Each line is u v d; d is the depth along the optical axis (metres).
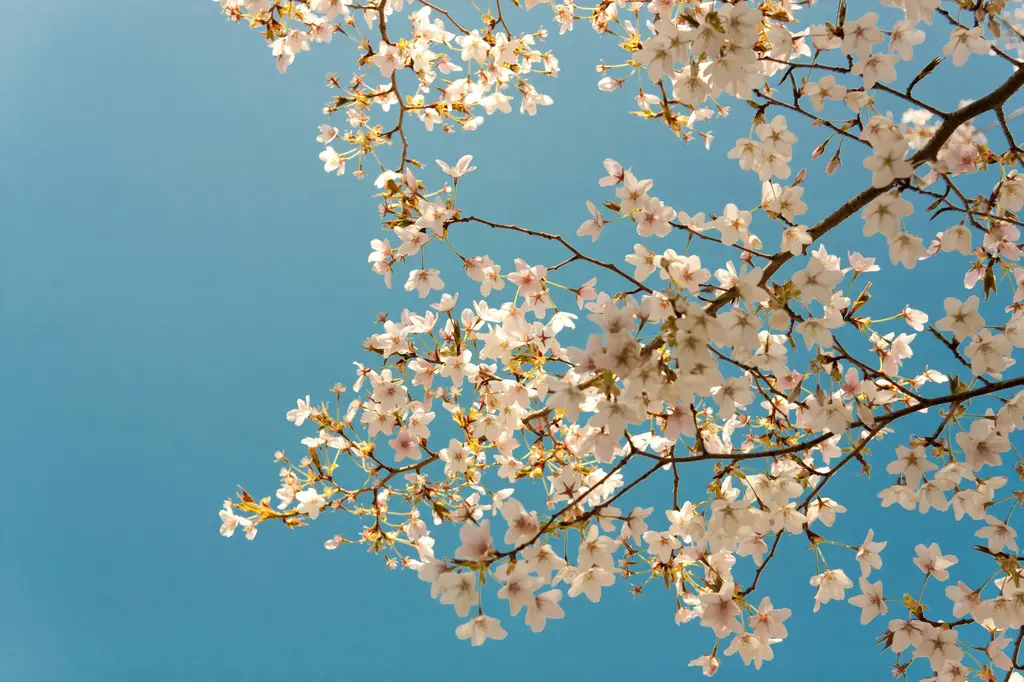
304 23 4.05
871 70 2.83
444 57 4.08
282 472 3.69
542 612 2.39
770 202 2.94
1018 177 3.13
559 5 3.99
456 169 3.20
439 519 3.61
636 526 2.72
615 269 2.92
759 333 2.95
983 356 2.82
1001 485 2.98
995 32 2.82
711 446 3.65
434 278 3.43
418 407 3.70
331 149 3.95
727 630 2.85
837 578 3.11
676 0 3.33
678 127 3.46
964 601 2.95
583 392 2.51
